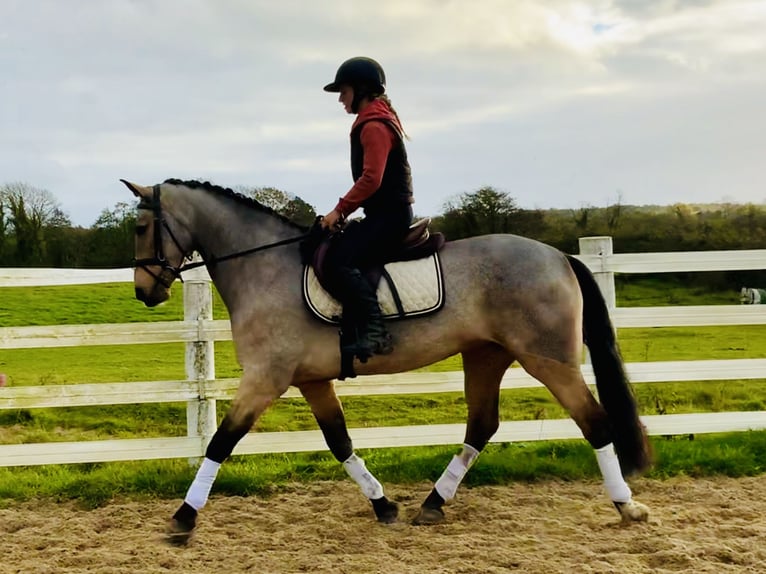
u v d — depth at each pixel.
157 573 3.84
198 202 4.54
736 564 3.77
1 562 4.04
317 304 4.30
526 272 4.34
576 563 3.83
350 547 4.22
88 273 5.80
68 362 12.62
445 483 4.70
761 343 13.10
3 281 5.58
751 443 5.92
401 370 4.48
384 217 4.32
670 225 22.80
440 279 4.35
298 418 8.80
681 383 10.43
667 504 4.86
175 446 5.75
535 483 5.43
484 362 4.72
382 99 4.38
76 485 5.43
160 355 13.40
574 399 4.36
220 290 4.57
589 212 22.83
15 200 22.00
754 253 6.07
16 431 8.62
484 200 21.11
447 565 3.85
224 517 4.80
